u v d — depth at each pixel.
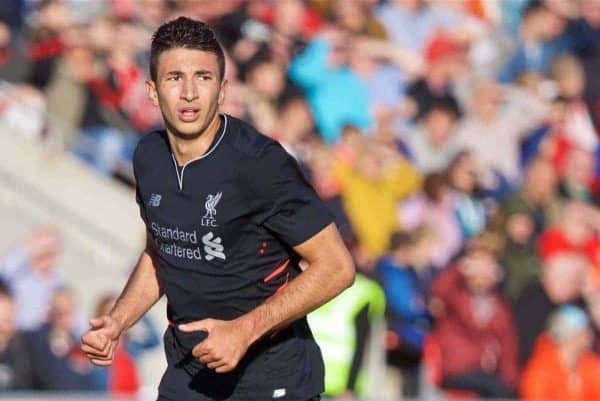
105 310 31.52
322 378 14.21
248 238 13.37
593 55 41.97
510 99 40.00
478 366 34.31
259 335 12.72
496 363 34.62
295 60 37.28
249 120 35.66
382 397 31.81
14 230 31.69
